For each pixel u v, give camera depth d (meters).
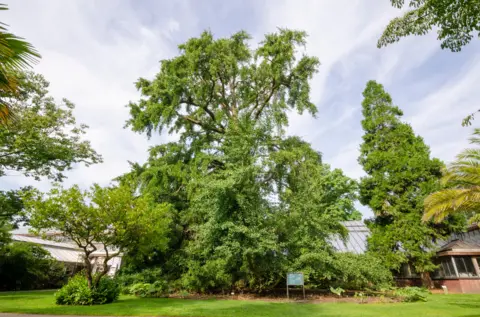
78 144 18.73
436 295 15.45
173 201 19.05
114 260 27.31
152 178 17.88
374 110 24.55
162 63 21.34
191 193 16.02
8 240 20.17
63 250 28.45
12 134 15.46
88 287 10.73
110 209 11.04
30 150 16.20
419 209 19.30
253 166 12.23
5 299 11.40
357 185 24.12
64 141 17.83
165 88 19.75
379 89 25.12
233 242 11.51
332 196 21.88
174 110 19.28
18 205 17.75
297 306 10.14
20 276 20.39
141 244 12.09
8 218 18.69
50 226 10.39
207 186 12.35
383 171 21.69
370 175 22.62
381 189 21.17
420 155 20.95
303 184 15.95
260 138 13.78
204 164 16.80
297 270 13.55
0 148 16.02
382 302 11.77
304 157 18.52
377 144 23.33
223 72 20.33
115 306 9.67
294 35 20.14
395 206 20.08
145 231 11.67
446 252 18.70
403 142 22.14
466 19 6.20
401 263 19.64
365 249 23.91
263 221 12.62
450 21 6.39
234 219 12.18
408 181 20.38
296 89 20.86
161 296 14.47
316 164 18.84
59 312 8.01
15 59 3.94
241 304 10.75
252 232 11.58
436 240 20.00
